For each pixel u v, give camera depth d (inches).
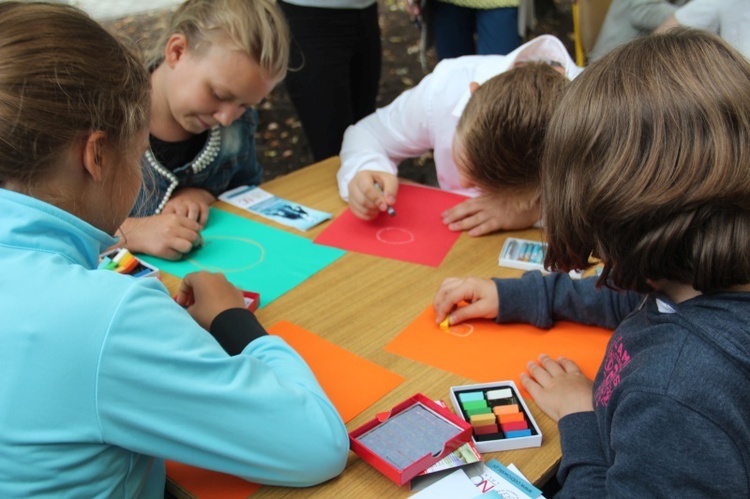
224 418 27.1
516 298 41.6
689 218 24.3
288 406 28.5
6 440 24.3
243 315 35.7
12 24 25.5
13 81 24.6
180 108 56.2
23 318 24.3
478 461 30.0
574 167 27.2
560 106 28.3
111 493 27.0
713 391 23.6
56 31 26.0
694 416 23.5
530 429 32.3
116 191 29.0
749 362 23.8
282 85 172.7
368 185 55.9
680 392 23.9
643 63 26.1
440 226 55.4
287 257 50.9
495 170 51.4
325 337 40.8
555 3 203.0
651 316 27.7
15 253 25.7
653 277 26.6
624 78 26.0
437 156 68.4
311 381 32.0
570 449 30.5
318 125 96.8
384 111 69.9
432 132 66.9
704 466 23.5
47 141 25.4
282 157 145.6
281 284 47.1
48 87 25.2
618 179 25.3
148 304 26.3
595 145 26.1
